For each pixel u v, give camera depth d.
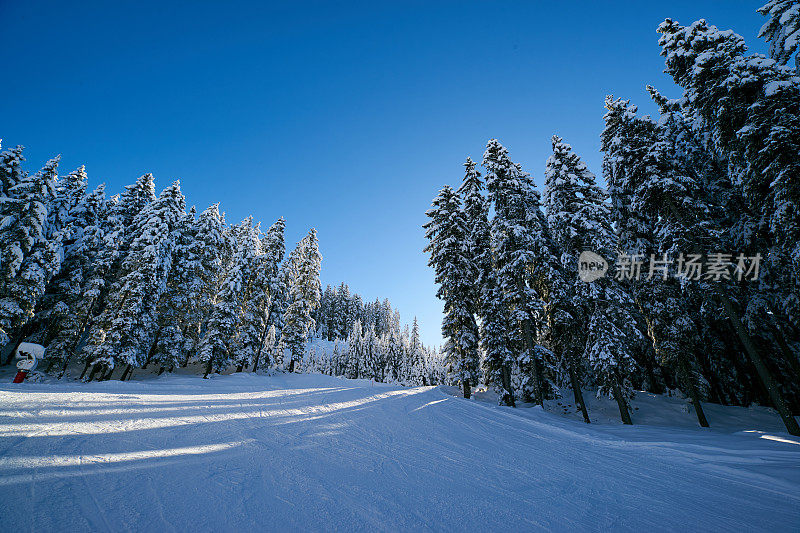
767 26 16.84
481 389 26.61
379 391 18.08
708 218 17.00
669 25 17.45
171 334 30.19
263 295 34.66
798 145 12.68
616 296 17.92
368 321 95.88
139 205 35.41
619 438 10.49
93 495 3.87
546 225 22.38
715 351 22.03
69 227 30.06
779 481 6.32
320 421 9.47
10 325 23.50
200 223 36.75
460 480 5.78
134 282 24.89
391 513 4.25
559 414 20.09
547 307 20.30
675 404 21.19
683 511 5.04
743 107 14.36
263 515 3.85
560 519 4.54
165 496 4.04
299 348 39.03
